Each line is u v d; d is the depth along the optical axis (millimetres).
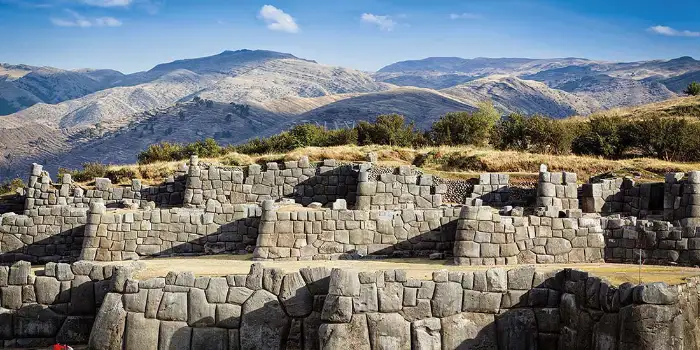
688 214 41250
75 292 34188
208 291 31078
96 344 31297
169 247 42531
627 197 45094
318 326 30297
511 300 29609
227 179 51594
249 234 42531
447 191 50625
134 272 32812
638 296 25031
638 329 24906
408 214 38500
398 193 47719
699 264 33469
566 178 45250
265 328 30656
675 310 25016
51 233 45938
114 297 31797
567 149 70312
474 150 64000
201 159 65750
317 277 30781
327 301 29562
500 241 35062
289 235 38344
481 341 29359
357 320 29219
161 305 31172
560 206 45000
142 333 31031
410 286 29625
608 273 29734
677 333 24922
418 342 29172
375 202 47438
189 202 51156
